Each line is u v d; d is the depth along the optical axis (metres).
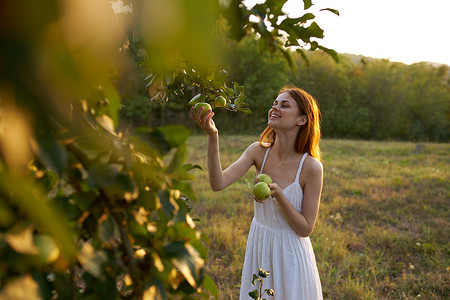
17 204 0.36
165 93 1.34
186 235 0.62
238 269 3.78
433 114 36.38
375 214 5.99
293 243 2.04
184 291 0.62
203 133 19.52
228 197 6.43
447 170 9.73
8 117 0.26
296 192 2.05
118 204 0.52
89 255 0.45
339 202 6.46
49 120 0.36
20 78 0.24
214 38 0.30
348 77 36.44
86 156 0.47
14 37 0.23
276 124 2.06
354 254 4.36
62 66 0.26
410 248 4.61
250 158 2.26
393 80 36.25
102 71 0.28
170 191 0.57
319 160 2.18
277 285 2.04
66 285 0.47
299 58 28.83
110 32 0.27
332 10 0.60
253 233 2.19
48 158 0.36
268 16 0.59
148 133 0.51
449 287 3.59
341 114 33.62
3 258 0.37
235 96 1.70
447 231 5.17
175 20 0.28
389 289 3.63
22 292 0.37
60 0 0.23
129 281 0.58
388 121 36.09
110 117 0.57
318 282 2.14
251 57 21.05
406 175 9.12
